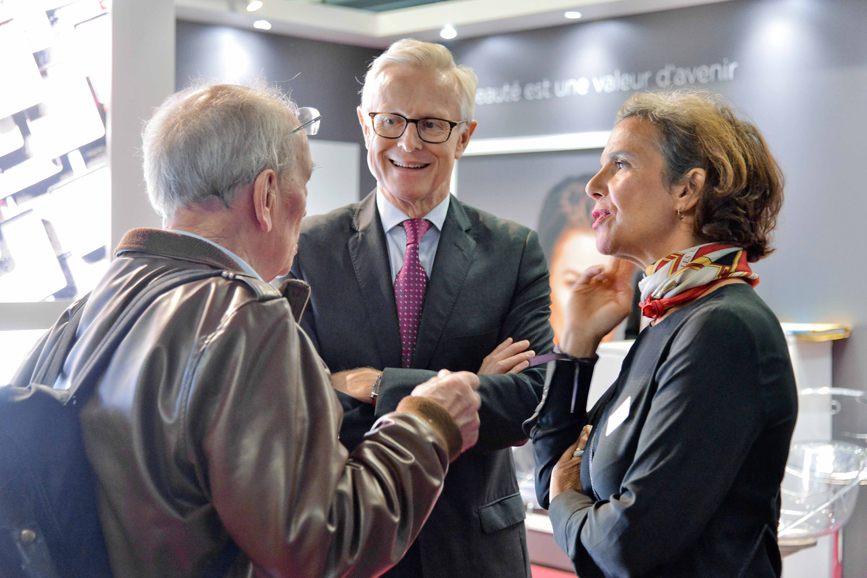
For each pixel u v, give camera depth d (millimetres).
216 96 1118
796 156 4938
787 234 4977
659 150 1288
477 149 6293
